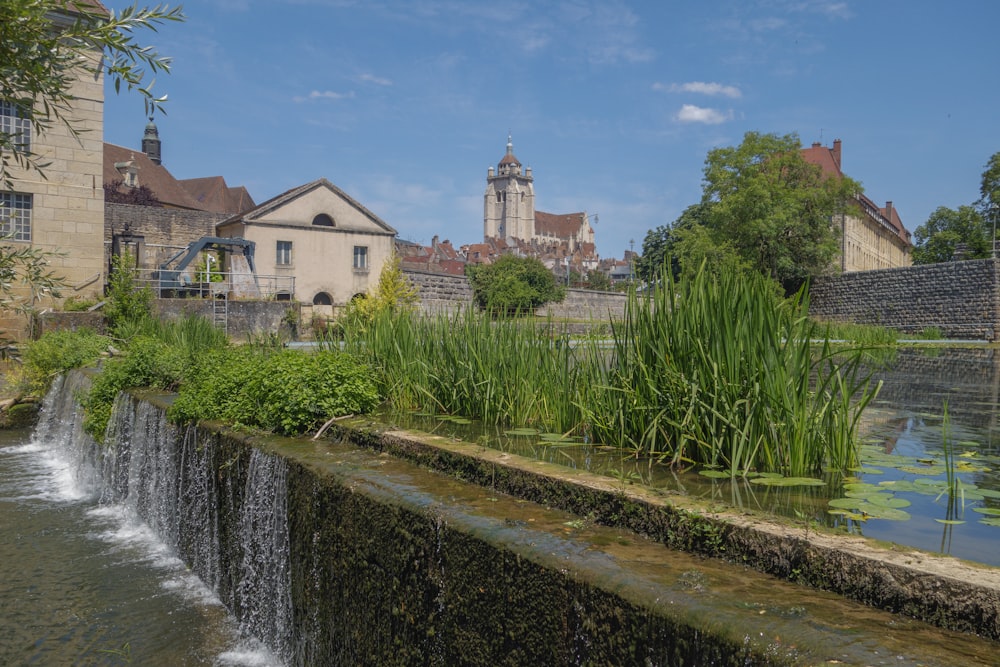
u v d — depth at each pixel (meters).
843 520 3.11
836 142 67.19
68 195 20.34
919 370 14.22
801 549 2.44
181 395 7.42
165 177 56.31
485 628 2.94
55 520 8.01
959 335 37.31
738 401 4.00
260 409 6.16
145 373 9.89
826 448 4.20
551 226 185.62
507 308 6.88
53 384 13.78
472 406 6.52
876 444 5.33
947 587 2.05
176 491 6.99
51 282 6.31
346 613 3.97
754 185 40.09
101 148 20.89
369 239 38.44
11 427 14.07
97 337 15.45
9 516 8.11
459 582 3.11
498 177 177.88
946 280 38.06
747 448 4.08
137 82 4.99
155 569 6.45
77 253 20.50
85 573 6.30
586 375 5.56
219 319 22.17
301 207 36.59
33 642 4.94
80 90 20.39
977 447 5.18
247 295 30.30
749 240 40.44
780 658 1.88
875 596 2.21
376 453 5.00
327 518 4.22
